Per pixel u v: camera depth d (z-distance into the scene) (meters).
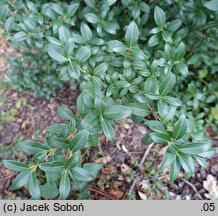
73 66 1.27
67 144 1.13
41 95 2.42
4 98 2.50
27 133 2.39
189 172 1.08
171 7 1.75
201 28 1.71
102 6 1.59
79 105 1.21
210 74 2.17
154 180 2.08
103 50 1.56
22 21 1.63
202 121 2.09
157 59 1.56
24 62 2.27
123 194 2.06
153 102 1.49
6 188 2.15
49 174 1.17
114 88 1.39
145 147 2.22
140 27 1.69
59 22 1.53
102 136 2.27
